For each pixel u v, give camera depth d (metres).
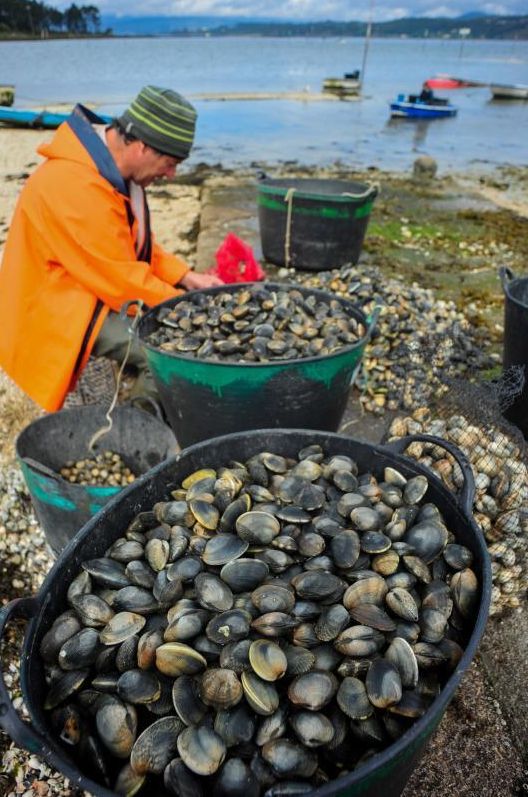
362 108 20.48
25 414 3.57
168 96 2.88
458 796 1.90
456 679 1.30
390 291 4.21
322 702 1.40
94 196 2.86
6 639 2.34
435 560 1.76
